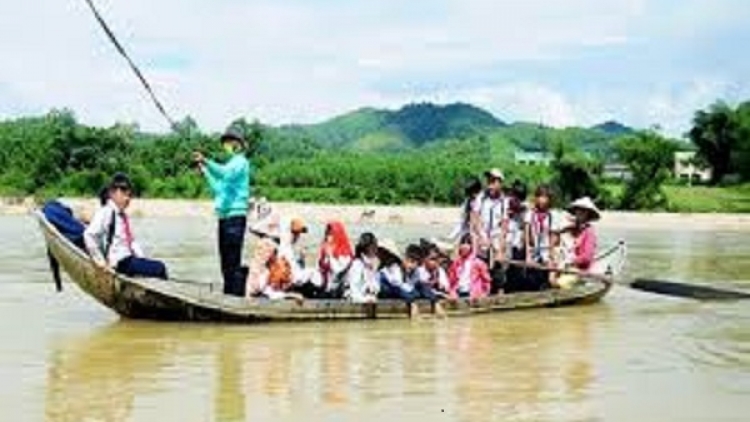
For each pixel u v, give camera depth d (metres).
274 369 11.56
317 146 100.94
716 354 12.88
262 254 15.42
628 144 68.62
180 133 17.89
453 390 10.53
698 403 10.09
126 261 14.52
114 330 14.17
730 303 18.75
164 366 11.66
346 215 58.84
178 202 59.03
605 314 16.98
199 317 14.73
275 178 68.69
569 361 12.30
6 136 67.56
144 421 9.16
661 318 16.48
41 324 14.69
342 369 11.62
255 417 9.35
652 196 68.25
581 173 67.31
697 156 95.06
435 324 15.41
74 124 67.94
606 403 10.05
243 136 15.43
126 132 68.00
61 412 9.41
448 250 18.30
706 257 31.67
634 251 34.75
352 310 15.53
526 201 19.80
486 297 16.91
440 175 67.88
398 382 10.91
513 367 11.86
